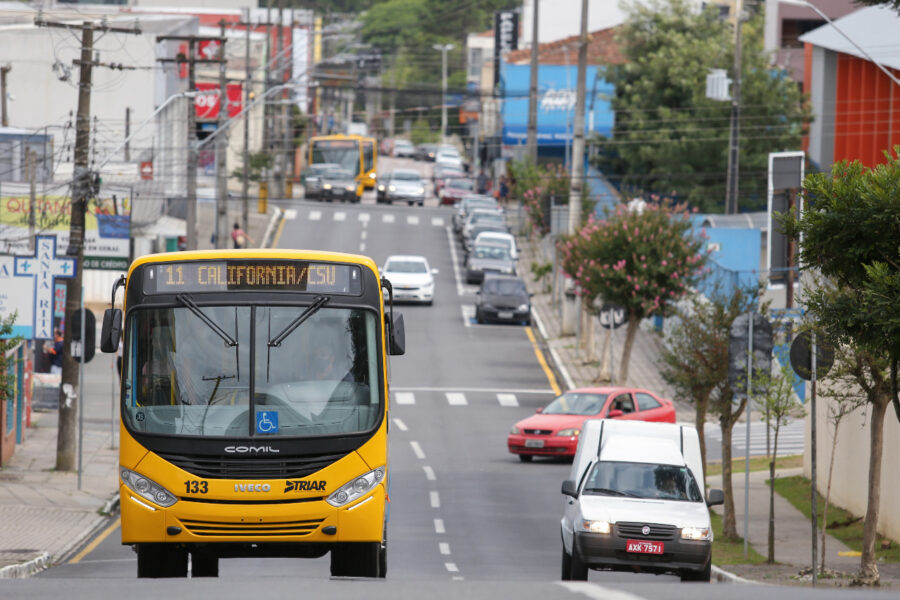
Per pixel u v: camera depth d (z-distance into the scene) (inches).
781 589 1203.2
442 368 5339.6
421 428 4345.5
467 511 3051.2
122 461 1418.6
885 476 2760.8
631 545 2042.3
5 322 2532.0
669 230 4783.5
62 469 3558.1
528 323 6368.1
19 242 4114.2
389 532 2755.9
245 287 1448.1
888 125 5315.0
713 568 2377.0
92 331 3348.9
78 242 3585.1
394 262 6737.2
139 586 1248.2
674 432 2326.5
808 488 3430.1
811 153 6609.3
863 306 1772.9
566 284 6284.5
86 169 3580.2
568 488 2160.4
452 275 7426.2
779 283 4916.3
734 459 4072.3
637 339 6077.8
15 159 5211.6
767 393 2482.8
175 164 7401.6
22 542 2588.6
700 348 2903.5
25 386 4136.3
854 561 2465.6
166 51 7155.5
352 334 1450.5
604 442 2289.6
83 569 2308.1
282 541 1403.8
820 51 6491.1
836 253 1804.9
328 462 1414.9
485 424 4436.5
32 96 6732.3
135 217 6092.5
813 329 2018.9
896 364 1836.9
